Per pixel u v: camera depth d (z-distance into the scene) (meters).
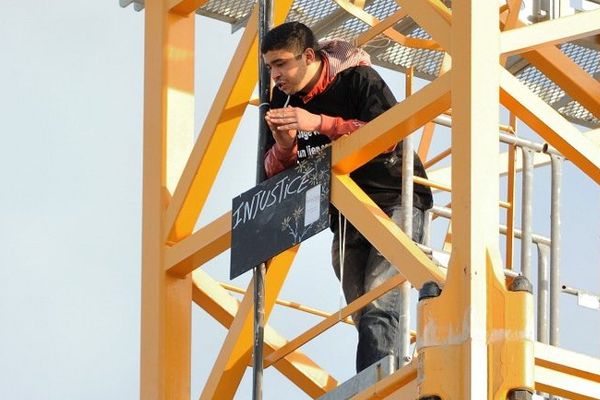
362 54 19.17
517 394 15.64
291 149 19.00
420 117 17.66
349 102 19.05
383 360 17.69
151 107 21.86
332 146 18.62
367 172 19.30
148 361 20.94
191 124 21.81
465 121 16.67
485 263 16.14
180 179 21.09
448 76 17.22
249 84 20.95
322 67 19.06
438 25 17.41
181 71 21.89
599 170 17.98
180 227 21.22
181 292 21.11
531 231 20.23
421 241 19.81
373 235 17.89
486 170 16.48
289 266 20.52
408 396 16.83
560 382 16.59
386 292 18.47
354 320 19.91
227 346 20.27
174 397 20.75
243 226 19.41
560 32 17.55
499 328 15.86
